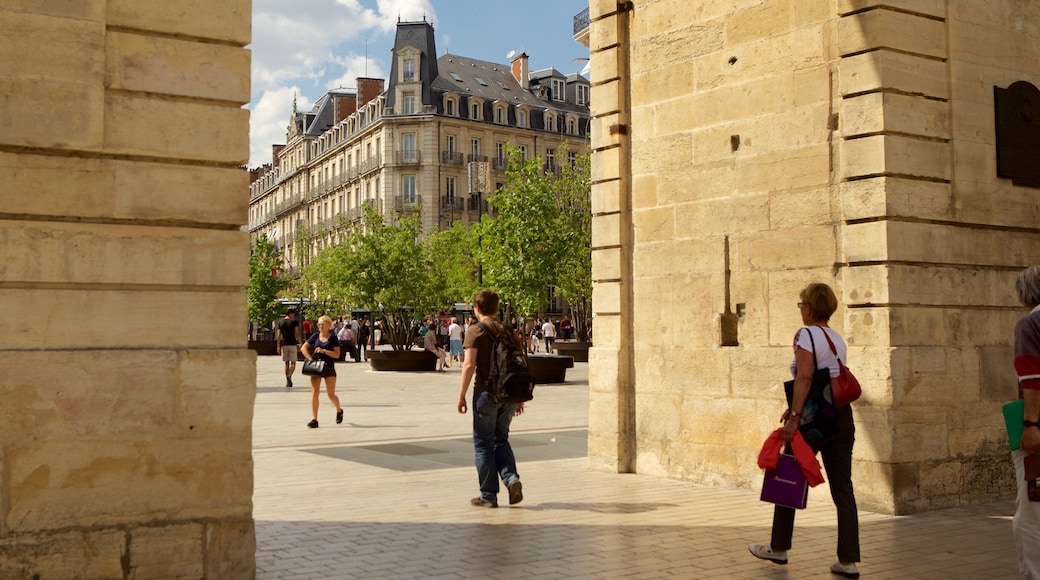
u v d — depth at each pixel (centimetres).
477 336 816
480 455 816
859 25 826
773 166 895
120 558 516
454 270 5806
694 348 958
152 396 527
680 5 991
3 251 502
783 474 591
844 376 594
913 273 812
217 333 546
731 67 938
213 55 550
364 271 3741
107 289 525
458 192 8025
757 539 679
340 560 612
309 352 1518
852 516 582
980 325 857
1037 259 906
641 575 577
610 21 1056
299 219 10206
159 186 535
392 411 1795
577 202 4166
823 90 856
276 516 766
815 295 610
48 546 501
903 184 812
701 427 945
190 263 542
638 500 847
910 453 796
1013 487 870
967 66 866
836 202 841
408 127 7944
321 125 10212
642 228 1022
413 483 946
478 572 581
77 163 518
